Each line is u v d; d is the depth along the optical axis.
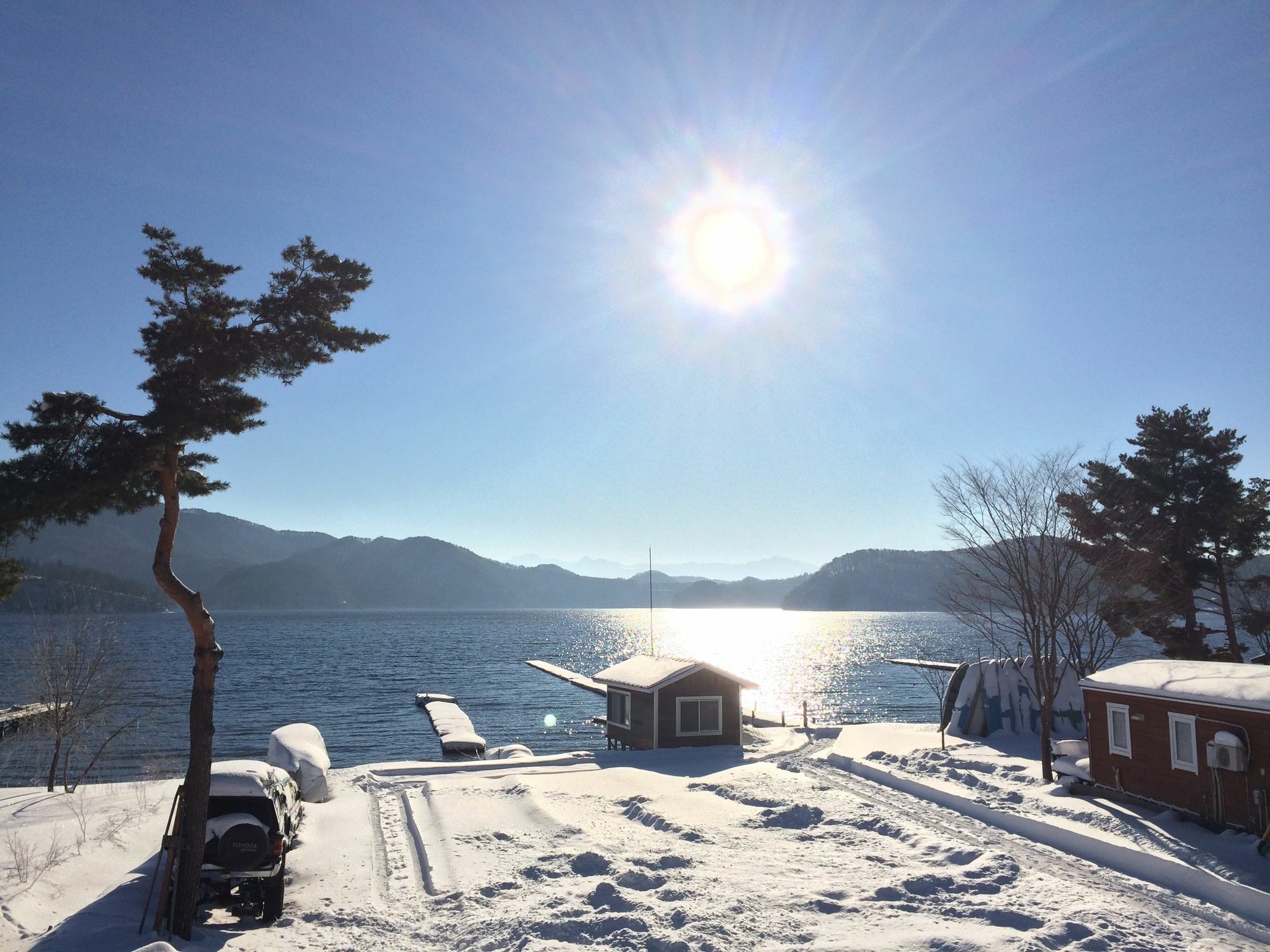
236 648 146.25
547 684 89.75
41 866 14.20
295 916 13.50
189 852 12.63
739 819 19.16
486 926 12.43
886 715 62.72
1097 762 19.86
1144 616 31.27
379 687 84.56
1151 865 14.71
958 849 15.94
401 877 15.73
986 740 30.84
